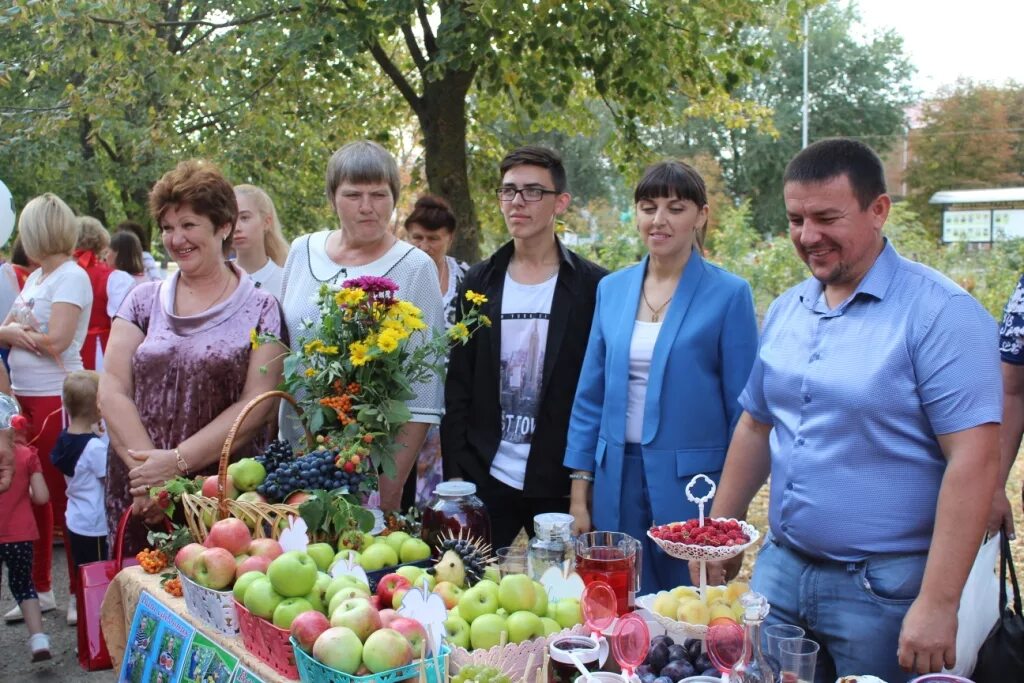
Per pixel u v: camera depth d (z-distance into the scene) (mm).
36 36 7559
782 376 2480
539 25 6027
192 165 3422
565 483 3631
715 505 2797
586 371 3455
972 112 37312
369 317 2965
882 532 2275
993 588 2420
